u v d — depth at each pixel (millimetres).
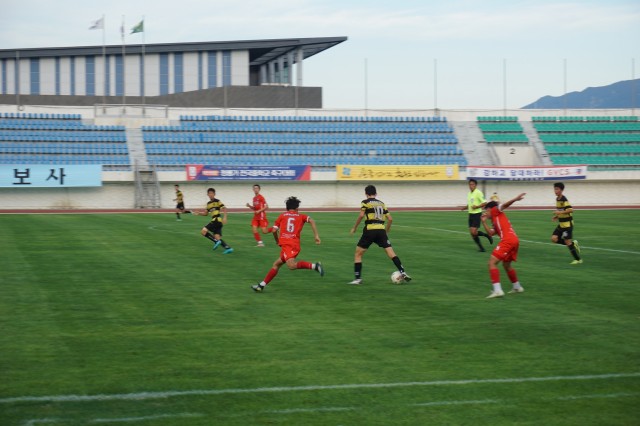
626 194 53594
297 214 13539
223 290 13609
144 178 47438
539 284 14508
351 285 14289
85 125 51625
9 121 50438
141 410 6758
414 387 7535
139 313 11336
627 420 6617
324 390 7406
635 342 9516
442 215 39875
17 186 44469
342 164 52750
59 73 64500
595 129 58312
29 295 12922
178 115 54781
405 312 11516
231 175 48156
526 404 7031
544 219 36094
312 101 61688
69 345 9219
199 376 7855
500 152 55750
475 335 9891
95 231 26922
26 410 6727
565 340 9609
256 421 6504
